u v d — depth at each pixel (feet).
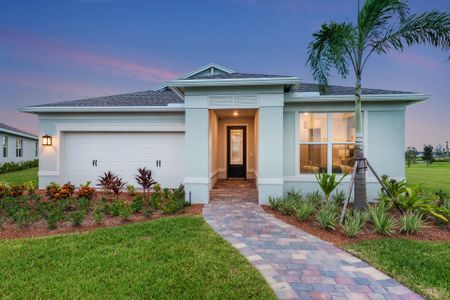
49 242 14.10
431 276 10.25
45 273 10.65
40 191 29.04
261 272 10.85
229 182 37.58
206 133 24.17
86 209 20.92
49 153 30.45
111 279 10.10
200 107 24.20
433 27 17.62
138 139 31.17
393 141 25.94
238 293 9.18
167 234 15.28
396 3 17.78
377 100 25.45
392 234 15.47
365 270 11.02
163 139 31.07
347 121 26.50
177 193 25.04
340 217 17.49
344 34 18.66
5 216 19.34
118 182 26.43
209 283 9.86
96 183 31.07
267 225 17.42
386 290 9.47
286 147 26.63
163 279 10.10
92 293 9.18
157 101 32.53
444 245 13.57
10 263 11.53
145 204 22.90
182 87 24.17
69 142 31.17
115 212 19.58
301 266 11.41
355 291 9.40
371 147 26.17
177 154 30.99
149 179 27.86
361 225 15.78
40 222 17.93
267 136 23.71
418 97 24.76
